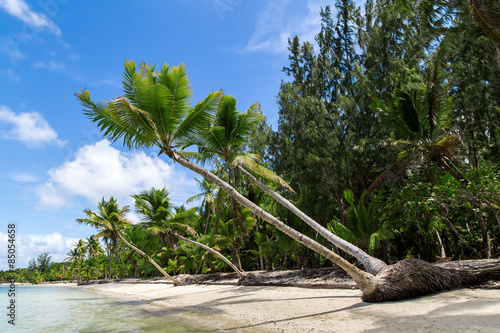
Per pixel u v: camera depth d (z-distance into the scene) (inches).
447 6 429.4
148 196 1117.1
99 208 1378.0
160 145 430.9
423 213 610.5
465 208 579.8
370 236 574.2
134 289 1161.4
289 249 864.9
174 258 1614.2
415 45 654.5
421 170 611.2
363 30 818.8
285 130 775.1
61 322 456.4
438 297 328.5
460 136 586.9
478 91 555.8
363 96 708.0
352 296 426.9
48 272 4313.5
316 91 820.0
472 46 556.4
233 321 356.2
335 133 706.8
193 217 1144.8
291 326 292.4
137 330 342.0
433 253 854.5
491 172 441.4
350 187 713.6
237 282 806.5
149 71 410.9
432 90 547.8
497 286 332.2
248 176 487.2
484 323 215.8
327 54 853.2
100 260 2596.0
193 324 360.5
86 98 399.2
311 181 728.3
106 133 422.3
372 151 682.8
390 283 347.6
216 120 493.4
